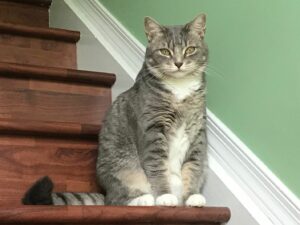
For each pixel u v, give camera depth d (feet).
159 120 5.42
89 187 5.56
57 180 5.32
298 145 4.42
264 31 4.87
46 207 3.76
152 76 5.58
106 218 4.00
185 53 5.48
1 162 4.99
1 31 6.57
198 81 5.52
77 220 3.88
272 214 4.60
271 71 4.76
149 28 5.73
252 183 4.83
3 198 4.94
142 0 6.61
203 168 5.33
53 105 6.00
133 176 5.42
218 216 4.66
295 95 4.48
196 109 5.47
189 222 4.50
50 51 6.91
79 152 5.53
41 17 7.84
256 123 4.89
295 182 4.45
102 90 6.42
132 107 5.64
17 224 3.68
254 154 4.87
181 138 5.49
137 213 4.14
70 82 6.17
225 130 5.20
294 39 4.53
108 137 5.62
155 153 5.31
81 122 6.16
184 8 6.00
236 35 5.22
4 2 7.55
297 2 4.53
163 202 4.78
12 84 5.79
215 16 5.54
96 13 7.09
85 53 7.06
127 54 6.51
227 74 5.31
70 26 7.52
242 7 5.16
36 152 5.22
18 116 5.76
